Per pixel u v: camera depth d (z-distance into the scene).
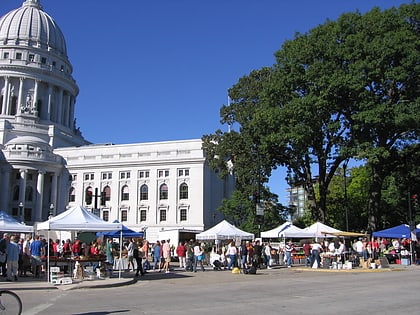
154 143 85.56
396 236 40.12
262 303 14.86
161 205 81.06
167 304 14.88
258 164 46.47
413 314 12.20
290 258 37.25
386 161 43.78
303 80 40.50
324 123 39.88
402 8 40.47
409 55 36.81
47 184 88.94
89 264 26.08
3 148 86.81
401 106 37.09
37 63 104.50
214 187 86.38
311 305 14.23
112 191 84.50
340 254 34.94
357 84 36.53
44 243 29.39
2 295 11.00
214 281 24.59
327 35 40.31
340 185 74.62
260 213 46.56
